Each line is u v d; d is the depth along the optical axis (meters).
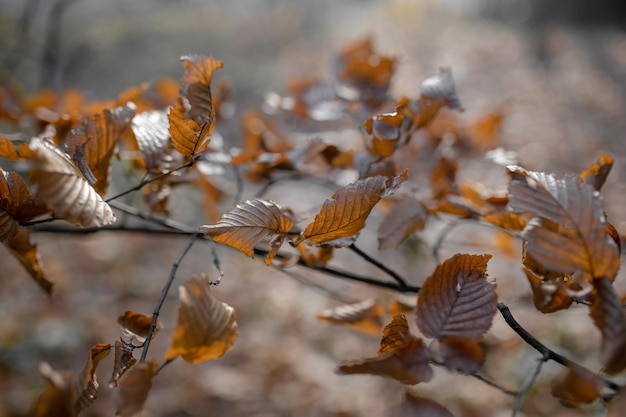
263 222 0.91
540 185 0.76
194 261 6.32
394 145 1.25
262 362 4.84
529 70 14.37
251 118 1.90
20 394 4.11
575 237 0.72
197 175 1.68
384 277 5.50
